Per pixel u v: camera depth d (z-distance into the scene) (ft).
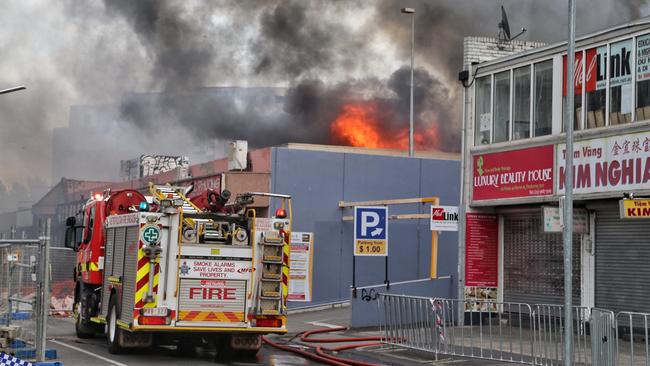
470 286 67.21
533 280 64.85
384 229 69.21
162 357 48.47
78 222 62.64
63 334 63.72
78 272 59.98
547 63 62.18
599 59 57.72
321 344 57.11
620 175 54.90
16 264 42.80
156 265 45.68
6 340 42.01
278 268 47.67
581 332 43.96
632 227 56.03
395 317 53.88
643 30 54.34
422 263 89.04
